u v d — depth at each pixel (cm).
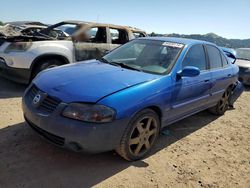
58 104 321
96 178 332
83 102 316
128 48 492
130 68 423
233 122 608
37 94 348
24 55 602
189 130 524
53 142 329
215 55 555
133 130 352
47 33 785
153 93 368
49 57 642
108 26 771
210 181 363
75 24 748
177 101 426
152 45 477
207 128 549
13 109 513
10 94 605
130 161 376
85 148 316
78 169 344
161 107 388
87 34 725
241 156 446
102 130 314
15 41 637
